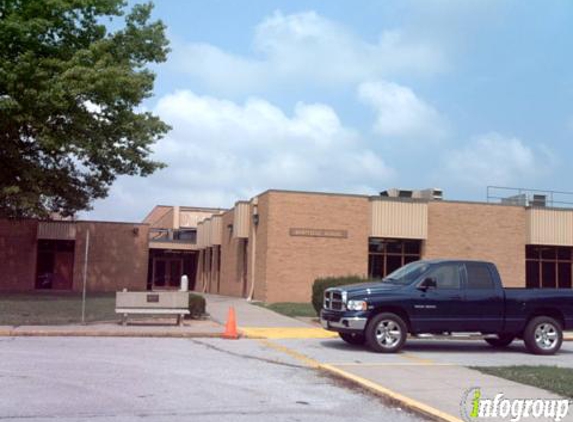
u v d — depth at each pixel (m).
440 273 14.78
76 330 16.22
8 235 39.84
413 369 11.62
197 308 20.58
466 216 32.25
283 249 29.23
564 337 18.56
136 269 42.03
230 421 7.63
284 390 9.66
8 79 23.64
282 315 22.83
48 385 9.44
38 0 25.92
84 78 24.41
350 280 20.75
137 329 16.94
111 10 28.39
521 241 32.84
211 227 41.91
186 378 10.38
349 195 30.45
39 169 27.41
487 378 10.67
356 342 15.38
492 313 14.74
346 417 8.06
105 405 8.27
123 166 29.64
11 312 20.20
